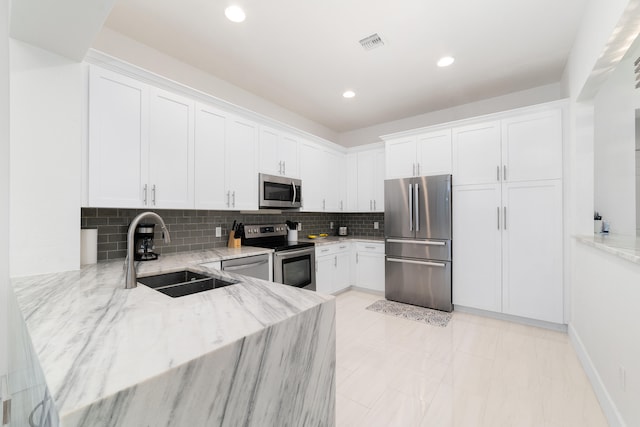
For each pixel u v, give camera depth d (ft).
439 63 9.29
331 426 3.92
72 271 5.69
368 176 14.61
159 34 7.79
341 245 13.64
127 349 2.39
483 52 8.70
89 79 6.17
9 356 4.94
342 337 8.86
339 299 12.75
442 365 7.22
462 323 9.93
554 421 5.24
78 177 5.76
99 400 1.72
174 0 6.52
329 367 3.89
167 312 3.34
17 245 5.09
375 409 5.62
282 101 12.42
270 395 2.97
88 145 6.14
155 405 2.01
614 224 8.67
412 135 12.16
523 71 9.84
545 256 9.36
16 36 4.89
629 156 8.52
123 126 6.72
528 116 9.64
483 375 6.76
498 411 5.53
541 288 9.43
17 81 5.04
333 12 6.95
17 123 5.06
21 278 5.09
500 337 8.80
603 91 8.78
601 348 5.86
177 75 9.07
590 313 6.73
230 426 2.55
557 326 9.26
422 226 11.63
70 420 1.59
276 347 3.03
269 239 12.02
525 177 9.68
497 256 10.20
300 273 10.93
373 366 7.19
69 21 4.46
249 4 6.67
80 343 2.50
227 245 10.39
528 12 6.99
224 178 9.04
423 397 5.98
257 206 10.13
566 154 9.05
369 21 7.30
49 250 5.43
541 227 9.43
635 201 8.54
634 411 4.35
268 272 9.55
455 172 11.09
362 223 16.20
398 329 9.45
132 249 4.45
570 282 8.89
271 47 8.41
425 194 11.56
